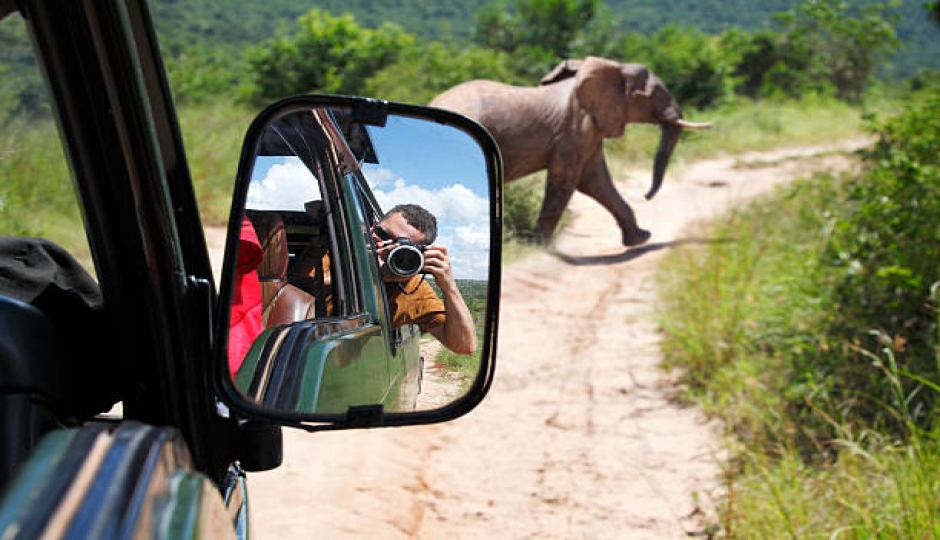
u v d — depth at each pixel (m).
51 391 1.13
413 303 1.39
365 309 1.47
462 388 1.38
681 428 4.57
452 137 1.39
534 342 6.03
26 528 0.62
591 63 8.91
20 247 1.33
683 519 3.60
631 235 9.52
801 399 4.30
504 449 4.32
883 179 5.08
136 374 1.23
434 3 141.62
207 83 18.75
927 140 5.34
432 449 4.32
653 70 23.95
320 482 3.60
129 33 1.16
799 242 7.43
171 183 1.36
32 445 1.06
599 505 3.74
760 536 3.28
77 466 0.70
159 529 0.69
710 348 5.31
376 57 18.89
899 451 3.62
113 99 1.12
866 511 3.10
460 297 1.38
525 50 21.11
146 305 1.19
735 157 17.20
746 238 7.93
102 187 1.14
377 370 1.42
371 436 4.25
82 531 0.63
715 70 23.94
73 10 1.07
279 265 1.49
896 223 4.67
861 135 21.02
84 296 1.36
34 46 1.09
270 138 1.34
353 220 1.51
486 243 1.41
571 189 9.06
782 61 34.41
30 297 1.23
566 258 8.91
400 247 1.40
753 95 33.91
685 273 7.35
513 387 5.16
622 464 4.14
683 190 13.54
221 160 10.27
